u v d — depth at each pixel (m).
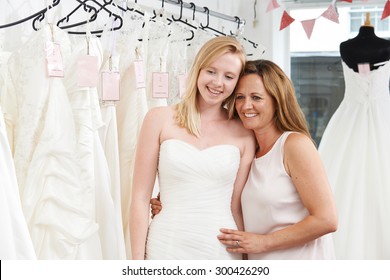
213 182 1.88
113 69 2.20
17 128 1.98
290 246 1.84
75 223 1.92
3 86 1.99
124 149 2.34
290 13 4.09
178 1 2.72
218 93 1.89
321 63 4.06
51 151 1.89
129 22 2.35
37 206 1.88
